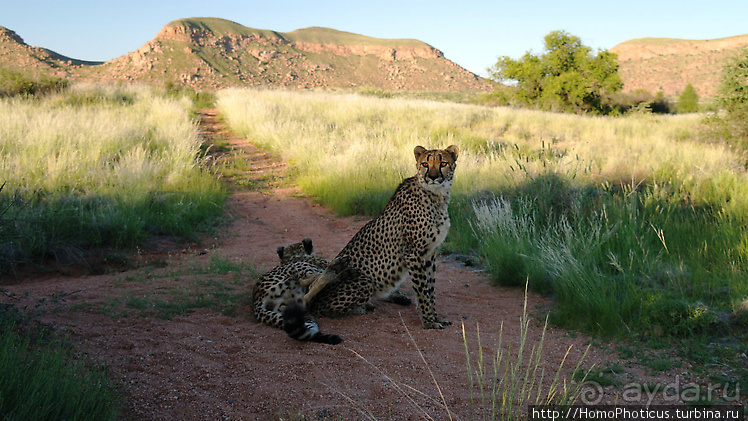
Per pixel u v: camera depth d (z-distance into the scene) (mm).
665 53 157125
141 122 15219
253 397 3115
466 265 6773
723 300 4633
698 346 3924
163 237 7695
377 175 10789
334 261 4387
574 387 3348
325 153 13227
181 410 2930
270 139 16266
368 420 2865
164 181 9867
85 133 11664
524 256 5781
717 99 14906
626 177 9844
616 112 34344
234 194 11047
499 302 5309
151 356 3594
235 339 4031
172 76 142125
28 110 15055
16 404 2543
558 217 7387
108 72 145125
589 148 13656
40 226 6523
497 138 16328
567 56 35031
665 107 41938
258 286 4695
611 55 35125
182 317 4449
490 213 7348
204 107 28078
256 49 173000
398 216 4711
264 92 31172
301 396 3141
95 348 3648
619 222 6184
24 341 3533
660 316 4309
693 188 8211
